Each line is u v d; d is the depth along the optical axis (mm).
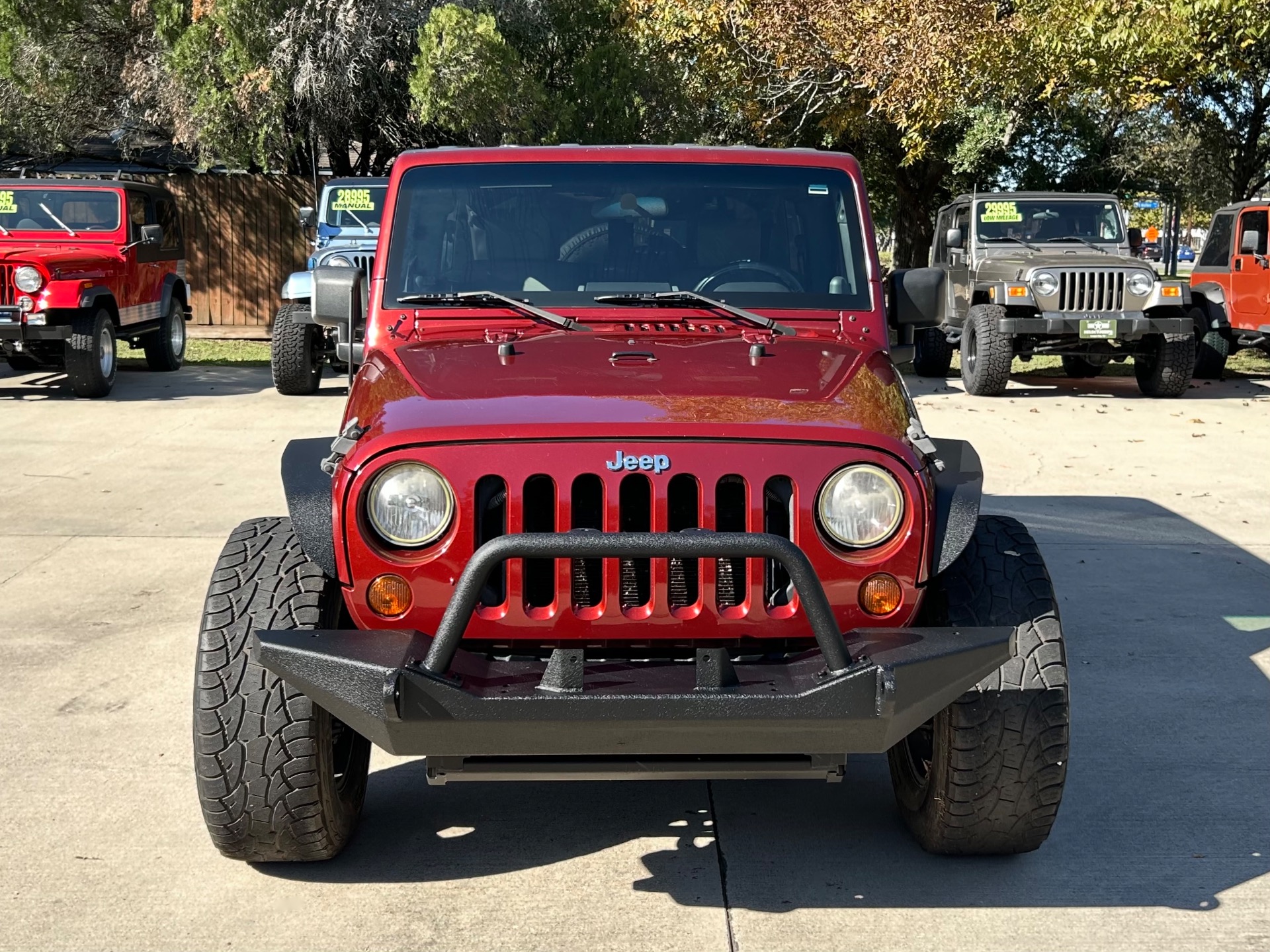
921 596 2879
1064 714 2969
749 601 2811
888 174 26734
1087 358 13047
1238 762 3926
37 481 8055
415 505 2799
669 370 3258
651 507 2809
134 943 2898
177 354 14656
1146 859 3309
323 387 12961
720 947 2891
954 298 14508
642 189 3896
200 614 5398
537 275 3854
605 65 19125
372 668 2592
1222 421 11016
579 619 2799
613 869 3266
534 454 2797
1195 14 13750
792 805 3654
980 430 10391
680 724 2611
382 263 3855
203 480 8086
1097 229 13930
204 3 16938
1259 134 22859
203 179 20609
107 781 3746
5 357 12062
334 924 2988
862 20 16719
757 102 20031
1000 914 3035
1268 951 2879
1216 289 14344
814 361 3430
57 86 18781
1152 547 6625
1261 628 5277
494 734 2639
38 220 12734
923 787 3254
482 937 2936
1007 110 22031
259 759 2953
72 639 5059
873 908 3062
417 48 18531
